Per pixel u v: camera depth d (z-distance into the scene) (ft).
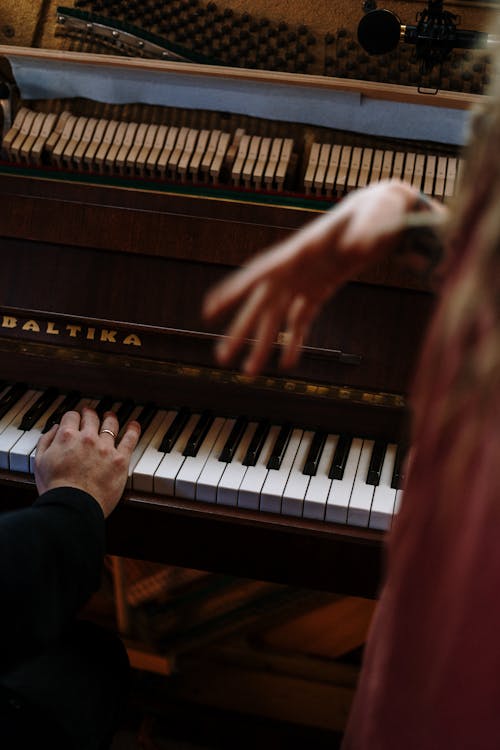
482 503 1.13
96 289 5.99
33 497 5.48
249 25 6.01
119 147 6.10
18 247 6.11
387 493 5.17
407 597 1.33
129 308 5.95
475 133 1.22
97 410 5.84
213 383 5.87
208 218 5.92
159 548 5.46
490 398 1.08
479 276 1.06
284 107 6.00
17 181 6.14
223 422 5.82
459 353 1.10
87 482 4.73
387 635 1.44
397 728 1.39
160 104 6.18
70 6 6.14
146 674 7.88
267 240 5.86
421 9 5.83
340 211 1.43
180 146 6.06
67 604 3.78
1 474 5.41
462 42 5.43
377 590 5.22
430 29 5.39
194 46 6.12
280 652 7.53
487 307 1.05
